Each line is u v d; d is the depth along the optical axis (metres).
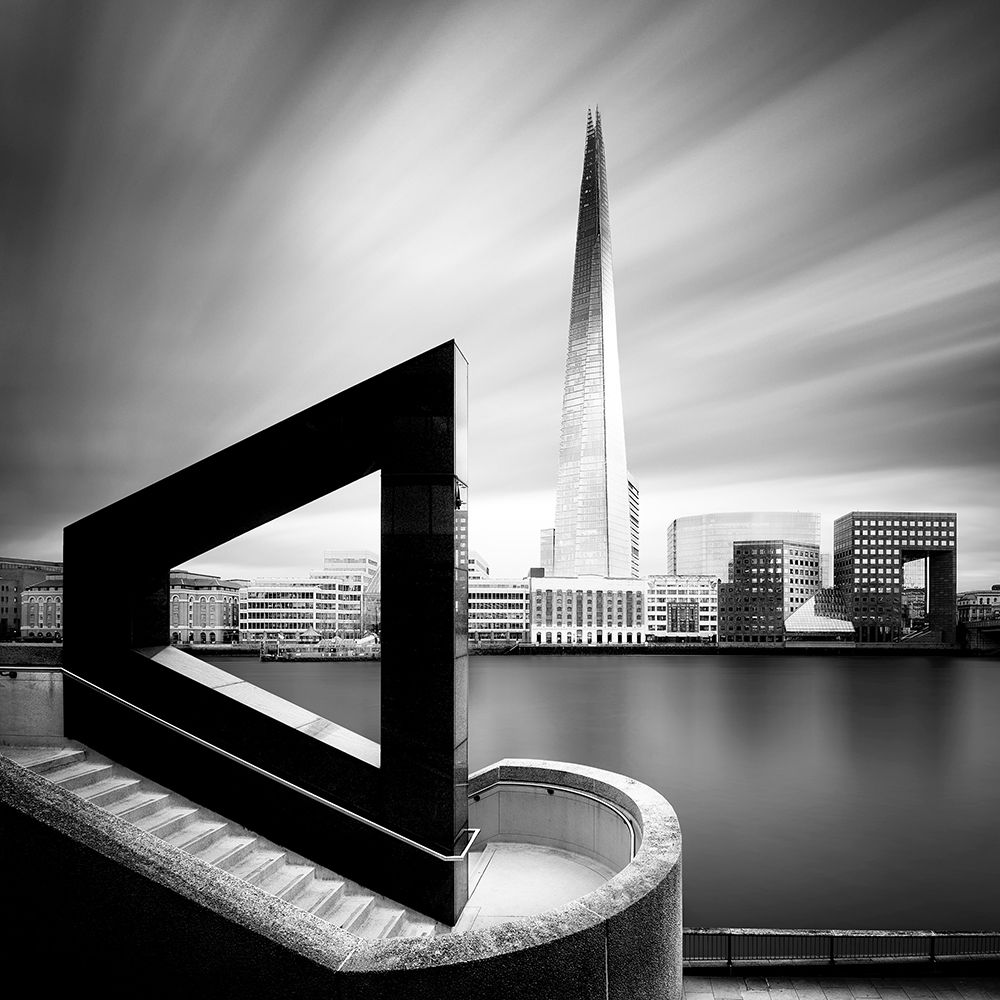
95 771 7.26
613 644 198.62
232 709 7.43
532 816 10.66
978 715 80.00
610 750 58.38
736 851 31.95
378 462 7.21
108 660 7.73
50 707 7.81
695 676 134.62
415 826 7.01
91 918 4.50
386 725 7.08
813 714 80.62
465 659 7.51
